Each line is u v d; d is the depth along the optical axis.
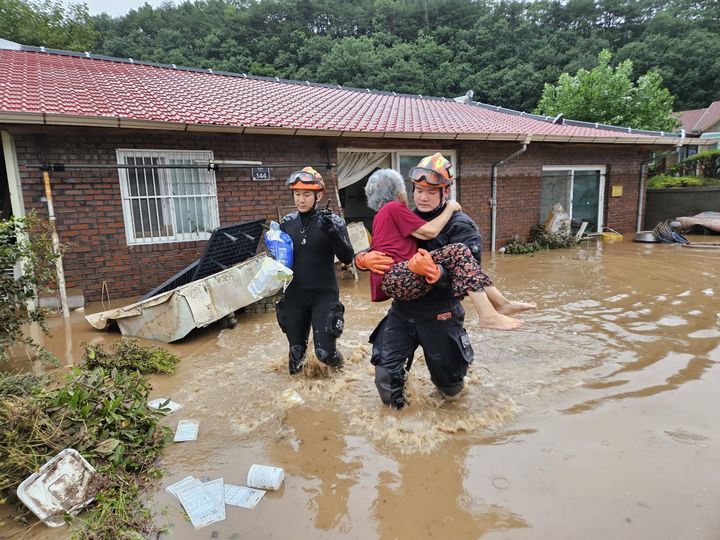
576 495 2.23
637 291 6.58
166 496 2.35
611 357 4.06
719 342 4.36
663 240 11.88
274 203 8.43
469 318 5.53
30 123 5.86
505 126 11.66
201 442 2.88
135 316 5.04
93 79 9.02
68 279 6.78
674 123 23.45
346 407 3.30
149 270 7.38
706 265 8.49
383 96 14.60
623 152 13.41
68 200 6.71
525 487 2.31
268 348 4.71
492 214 11.38
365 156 10.02
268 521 2.13
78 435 2.51
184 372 4.09
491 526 2.05
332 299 3.68
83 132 6.68
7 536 2.07
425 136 9.25
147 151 7.26
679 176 17.62
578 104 22.44
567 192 12.70
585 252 10.71
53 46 25.38
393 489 2.35
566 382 3.55
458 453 2.65
